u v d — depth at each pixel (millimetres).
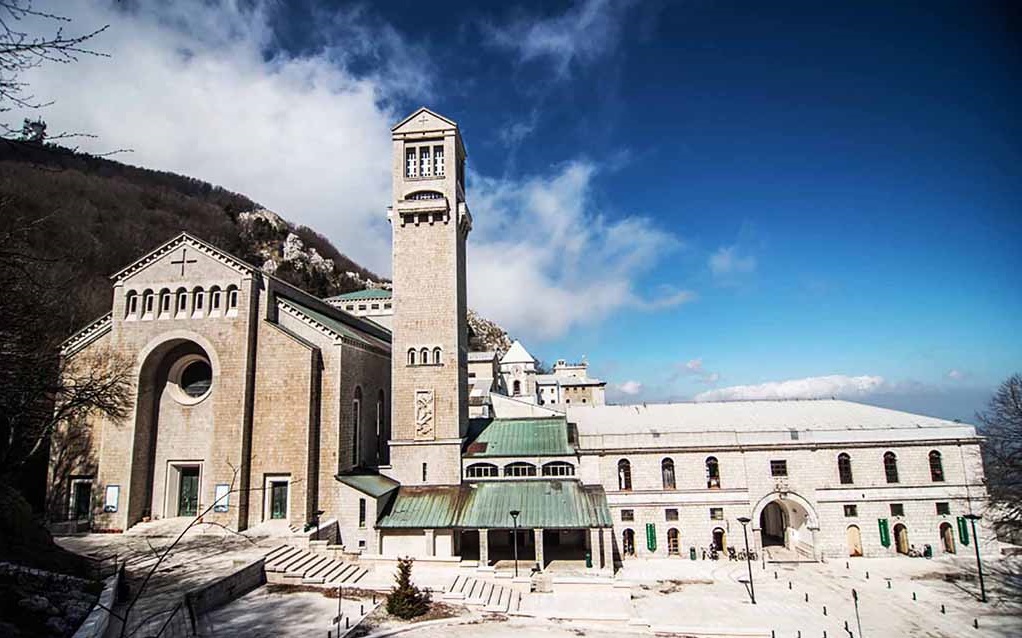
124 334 54750
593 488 55906
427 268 59500
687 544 57344
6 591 24656
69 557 34594
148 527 51094
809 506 57531
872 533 57000
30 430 42000
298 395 53000
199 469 54875
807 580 49250
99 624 24312
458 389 57938
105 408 42781
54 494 52719
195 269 55344
